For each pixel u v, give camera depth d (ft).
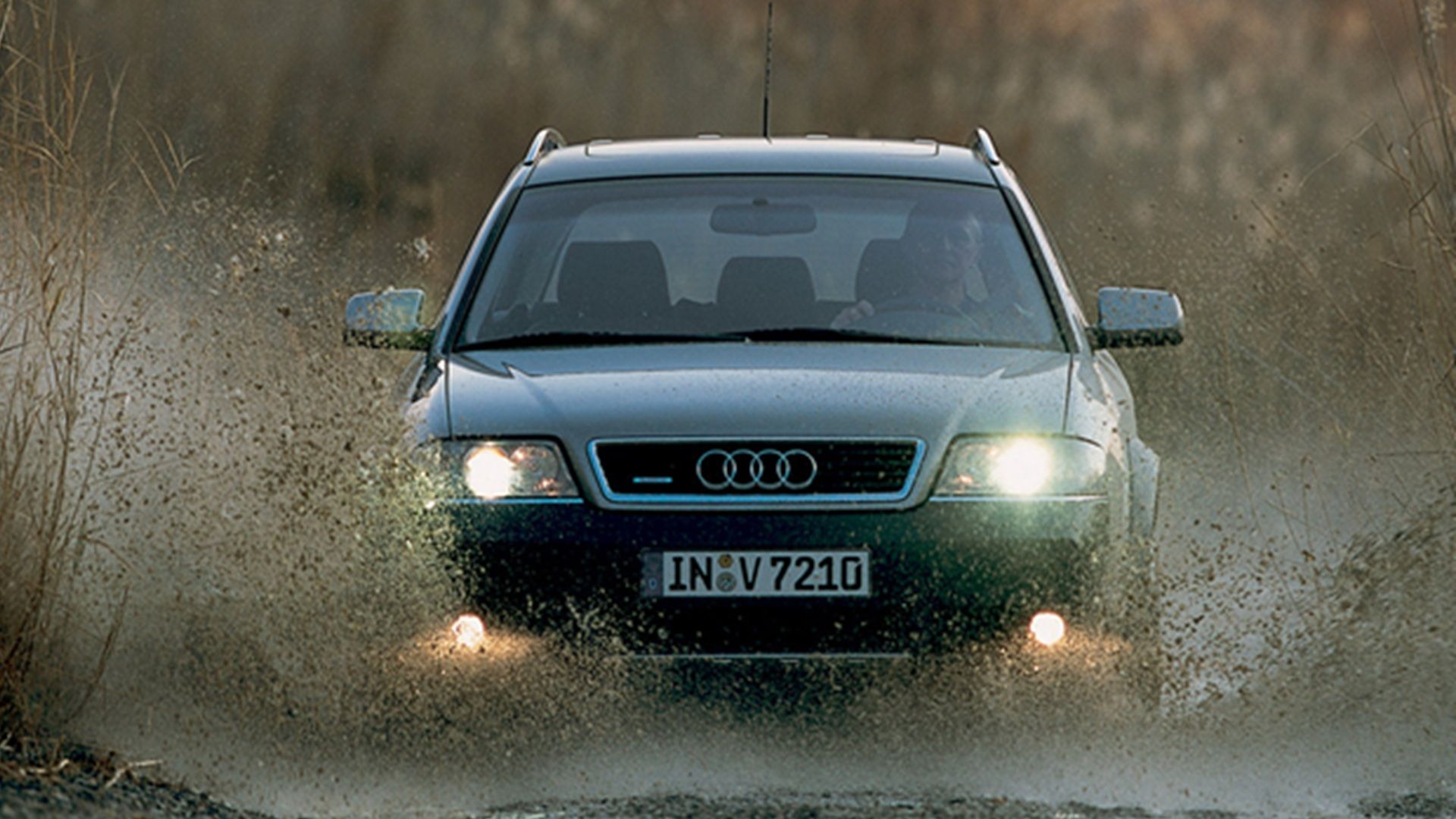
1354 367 105.50
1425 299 89.40
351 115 182.29
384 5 190.90
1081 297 155.02
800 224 86.63
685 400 70.59
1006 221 87.66
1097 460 70.33
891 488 68.44
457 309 83.35
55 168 74.84
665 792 66.13
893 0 221.05
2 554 67.72
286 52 182.70
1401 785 71.15
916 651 67.56
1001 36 221.46
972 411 70.44
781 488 68.28
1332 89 211.82
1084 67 219.00
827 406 70.08
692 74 212.23
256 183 156.87
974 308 82.84
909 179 90.17
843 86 210.59
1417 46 91.20
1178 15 229.45
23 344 71.46
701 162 91.61
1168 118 207.21
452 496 69.05
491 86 192.34
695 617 67.31
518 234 87.30
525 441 69.51
